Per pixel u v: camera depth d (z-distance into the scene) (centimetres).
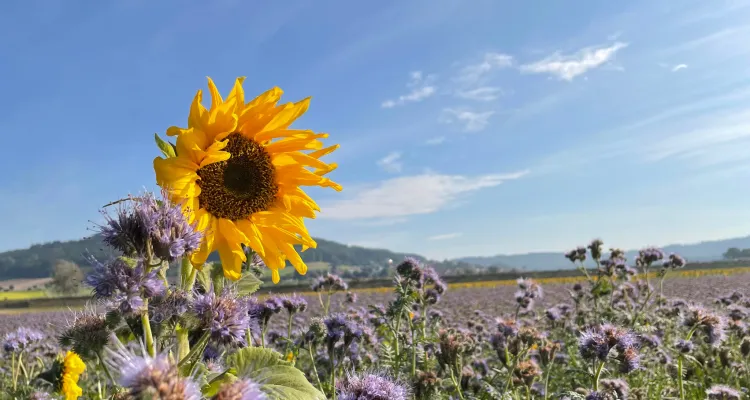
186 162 38
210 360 38
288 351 76
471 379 81
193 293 33
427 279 93
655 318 120
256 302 46
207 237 38
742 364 96
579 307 145
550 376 92
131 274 28
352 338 69
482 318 188
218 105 41
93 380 72
